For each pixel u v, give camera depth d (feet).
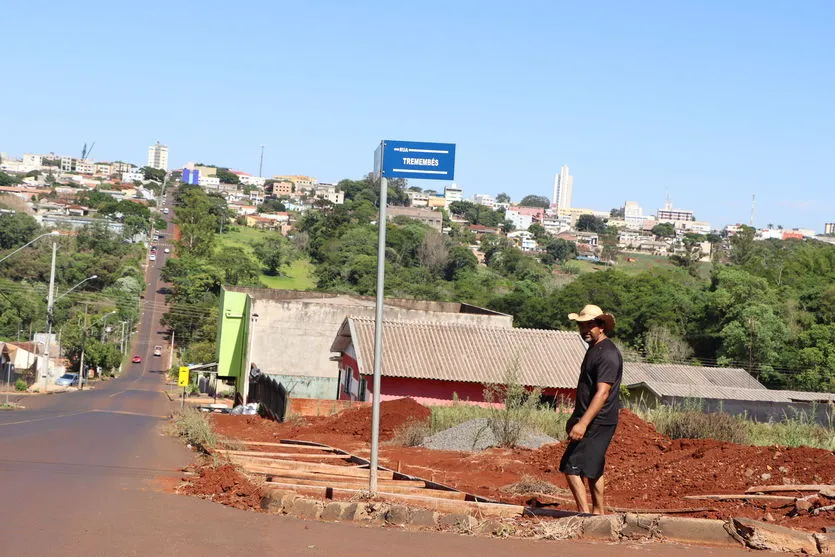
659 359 187.21
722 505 28.32
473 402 101.19
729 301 196.65
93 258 383.24
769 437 55.31
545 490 33.09
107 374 283.79
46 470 32.22
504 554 19.24
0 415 73.92
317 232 455.63
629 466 39.55
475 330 111.75
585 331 24.98
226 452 37.91
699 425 51.37
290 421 75.05
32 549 17.99
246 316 143.84
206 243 452.76
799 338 181.88
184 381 148.77
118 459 37.52
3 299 275.59
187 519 22.27
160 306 386.52
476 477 38.83
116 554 17.89
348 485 29.30
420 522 22.77
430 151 26.61
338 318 138.31
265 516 23.38
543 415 60.49
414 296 291.17
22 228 395.14
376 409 27.30
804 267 254.27
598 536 21.53
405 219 552.00
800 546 20.03
